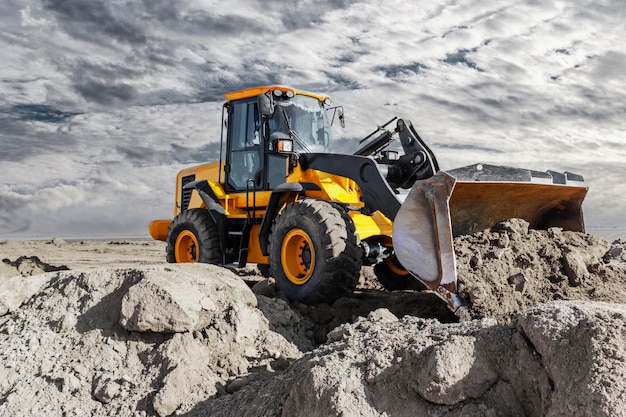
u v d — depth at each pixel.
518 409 2.80
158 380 3.79
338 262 5.59
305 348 4.80
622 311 2.85
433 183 4.72
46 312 4.50
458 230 5.82
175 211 9.82
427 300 5.93
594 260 5.36
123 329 4.20
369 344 3.32
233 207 7.83
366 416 2.79
